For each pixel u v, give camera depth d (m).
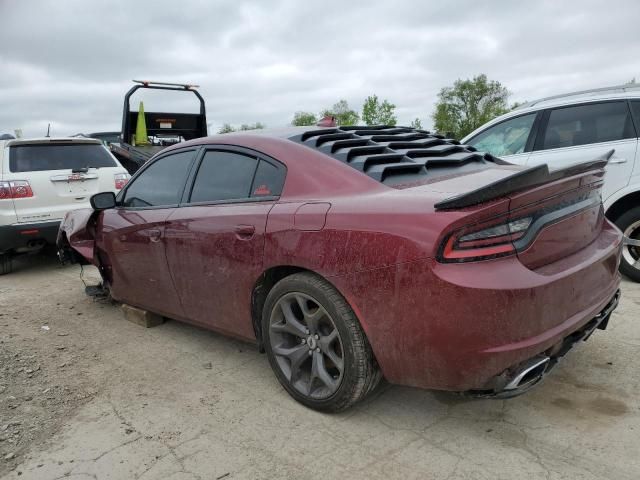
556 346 2.45
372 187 2.77
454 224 2.24
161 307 4.07
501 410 2.89
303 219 2.79
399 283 2.38
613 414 2.79
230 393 3.28
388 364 2.54
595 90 5.41
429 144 3.62
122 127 10.95
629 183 4.91
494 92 61.06
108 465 2.59
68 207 6.91
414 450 2.58
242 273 3.15
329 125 3.96
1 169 6.62
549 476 2.33
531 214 2.40
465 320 2.24
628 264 4.99
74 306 5.30
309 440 2.71
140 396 3.30
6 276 6.91
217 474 2.48
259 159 3.28
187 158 3.84
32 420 3.05
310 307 2.92
